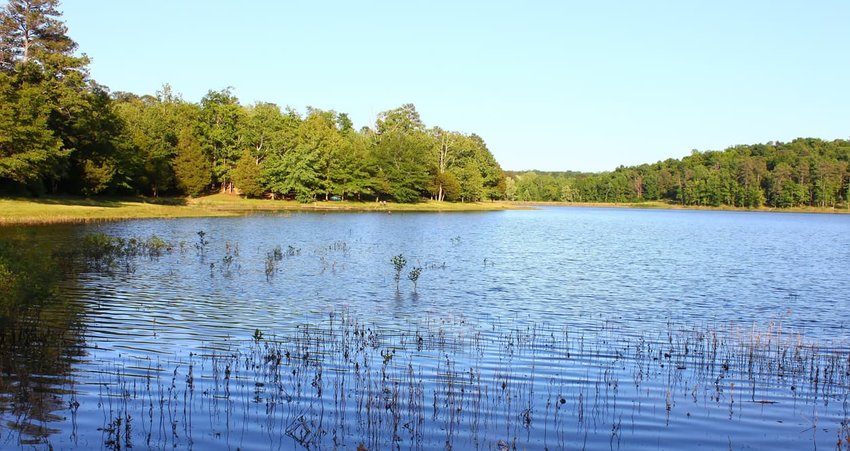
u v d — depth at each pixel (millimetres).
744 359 15000
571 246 46281
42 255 26625
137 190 80062
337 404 11023
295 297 21734
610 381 12859
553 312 20562
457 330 17281
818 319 20359
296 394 11469
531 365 13930
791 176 158375
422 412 10750
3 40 69312
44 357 13055
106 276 24625
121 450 8875
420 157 114875
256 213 76438
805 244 51906
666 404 11500
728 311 21547
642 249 45062
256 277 25812
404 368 13367
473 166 130625
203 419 10141
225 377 12289
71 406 10320
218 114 99562
